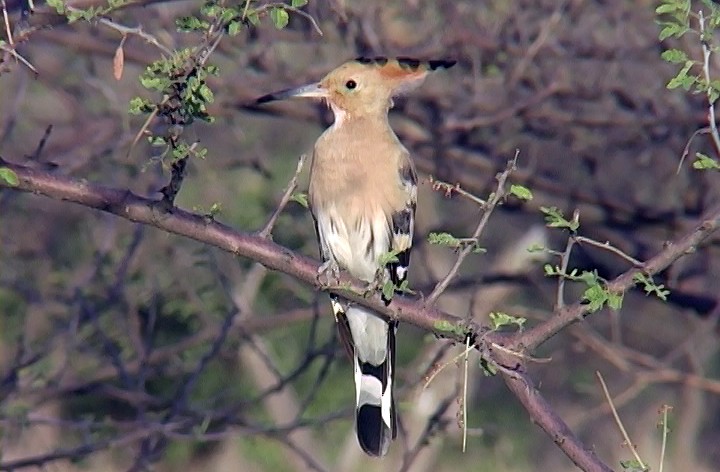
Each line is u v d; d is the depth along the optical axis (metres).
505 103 13.34
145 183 13.43
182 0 12.12
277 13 6.84
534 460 19.06
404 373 12.59
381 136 9.85
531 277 14.12
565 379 18.33
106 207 7.56
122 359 12.88
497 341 7.59
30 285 13.12
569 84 13.41
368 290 8.04
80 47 12.93
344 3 12.31
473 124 13.22
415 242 14.12
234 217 13.80
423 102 13.50
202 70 6.85
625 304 18.11
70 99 13.95
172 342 14.73
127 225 13.86
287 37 12.98
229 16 6.79
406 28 13.30
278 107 13.41
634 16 13.31
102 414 15.52
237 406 11.94
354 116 9.87
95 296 13.63
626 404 18.72
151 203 7.63
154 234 13.63
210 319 13.50
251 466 17.39
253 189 14.48
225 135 14.64
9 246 13.95
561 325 7.52
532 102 13.15
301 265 8.04
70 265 14.52
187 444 17.38
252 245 7.94
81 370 13.66
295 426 11.80
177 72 6.83
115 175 13.52
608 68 13.41
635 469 7.37
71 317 12.65
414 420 14.48
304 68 13.33
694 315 15.04
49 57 14.37
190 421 11.85
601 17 13.31
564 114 13.45
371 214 9.75
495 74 13.38
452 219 15.23
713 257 15.20
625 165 14.45
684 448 17.89
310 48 13.52
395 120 14.18
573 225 7.31
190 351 14.78
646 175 14.41
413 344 17.45
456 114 13.36
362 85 9.86
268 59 13.35
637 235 15.65
